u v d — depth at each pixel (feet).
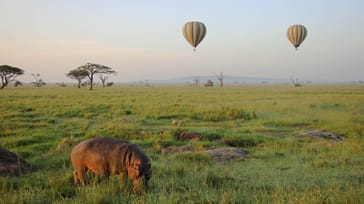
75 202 20.85
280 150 39.96
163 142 43.57
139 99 127.34
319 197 20.57
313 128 59.62
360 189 22.82
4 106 88.43
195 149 38.78
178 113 74.54
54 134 48.60
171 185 24.84
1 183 24.30
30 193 22.31
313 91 217.36
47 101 107.76
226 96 153.38
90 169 24.27
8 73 244.63
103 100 117.19
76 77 282.56
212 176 26.71
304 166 31.35
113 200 21.07
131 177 23.11
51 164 31.42
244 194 22.90
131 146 23.66
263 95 161.89
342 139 50.26
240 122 66.74
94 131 49.96
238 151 38.47
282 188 23.12
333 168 30.63
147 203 20.65
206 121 67.51
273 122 65.16
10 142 41.93
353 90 233.96
